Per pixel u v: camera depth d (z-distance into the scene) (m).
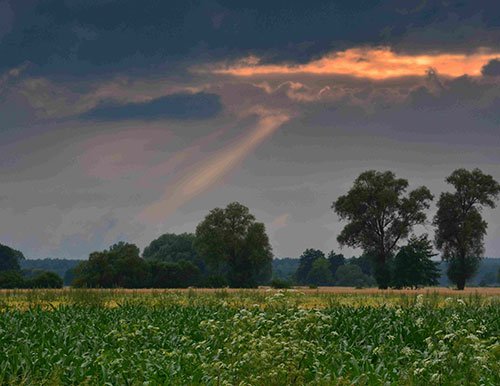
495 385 8.90
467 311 19.67
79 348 12.35
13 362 10.57
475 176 85.19
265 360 8.26
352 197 85.06
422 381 8.63
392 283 82.69
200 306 20.89
